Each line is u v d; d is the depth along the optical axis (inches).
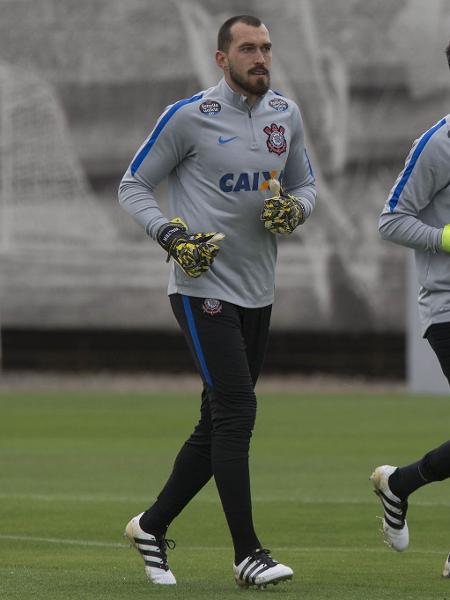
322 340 3056.1
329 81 2957.7
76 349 3176.7
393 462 1795.0
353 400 2716.5
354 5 2945.4
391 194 934.4
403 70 2920.8
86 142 3095.5
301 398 2755.9
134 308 3105.3
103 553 1126.4
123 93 3075.8
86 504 1444.4
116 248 3100.4
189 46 3038.9
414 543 1193.4
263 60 901.2
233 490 880.9
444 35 2901.1
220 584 918.4
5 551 1140.5
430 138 916.0
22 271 3154.5
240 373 891.4
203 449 917.8
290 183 964.0
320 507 1427.2
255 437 2097.7
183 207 921.5
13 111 3125.0
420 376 2869.1
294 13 2977.4
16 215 3142.2
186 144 912.9
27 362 3201.3
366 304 2957.7
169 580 920.9
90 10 3085.6
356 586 910.4
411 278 2898.6
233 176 906.1
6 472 1717.5
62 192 3112.7
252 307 916.6
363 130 2942.9
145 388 2992.1
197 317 901.8
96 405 2647.6
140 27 3061.0
